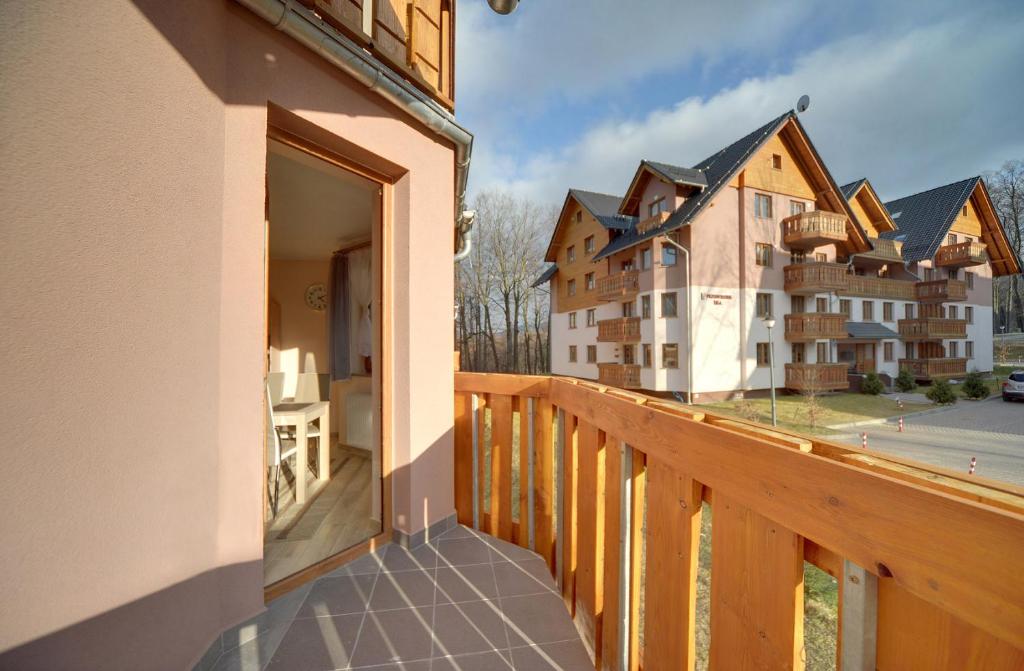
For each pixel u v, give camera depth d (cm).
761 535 86
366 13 251
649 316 1588
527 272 2969
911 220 2275
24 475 105
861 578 65
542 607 212
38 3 109
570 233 2306
